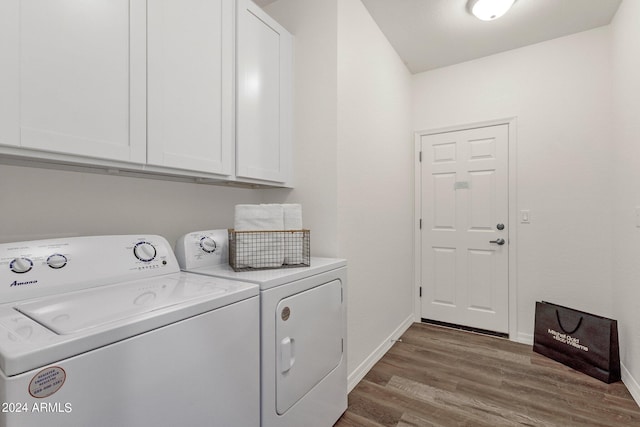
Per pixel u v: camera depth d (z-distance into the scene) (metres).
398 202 2.76
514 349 2.44
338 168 1.83
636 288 1.81
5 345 0.58
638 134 1.81
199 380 0.87
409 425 1.56
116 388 0.68
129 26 1.11
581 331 2.11
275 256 1.45
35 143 0.89
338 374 1.60
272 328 1.15
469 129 2.86
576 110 2.43
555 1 2.07
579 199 2.41
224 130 1.47
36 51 0.90
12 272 0.90
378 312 2.34
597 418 1.60
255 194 2.09
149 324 0.75
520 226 2.63
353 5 2.01
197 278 1.22
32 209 1.16
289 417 1.23
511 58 2.68
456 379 2.00
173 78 1.25
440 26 2.35
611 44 2.27
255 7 1.65
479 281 2.81
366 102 2.19
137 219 1.48
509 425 1.56
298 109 1.95
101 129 1.04
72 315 0.77
